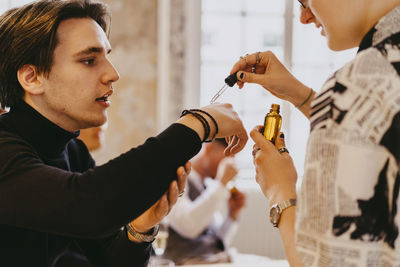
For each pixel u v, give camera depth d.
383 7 0.72
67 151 1.05
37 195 0.71
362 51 0.67
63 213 0.69
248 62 1.10
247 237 3.60
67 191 0.70
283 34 4.04
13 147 0.78
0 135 0.83
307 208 0.67
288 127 4.07
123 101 3.59
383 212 0.63
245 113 4.05
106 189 0.69
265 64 1.10
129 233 0.98
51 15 0.81
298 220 0.69
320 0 0.75
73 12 0.84
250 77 1.05
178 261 2.37
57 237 0.98
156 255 1.99
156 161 0.72
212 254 2.44
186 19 3.60
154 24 3.58
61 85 0.83
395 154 0.62
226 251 2.50
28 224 0.72
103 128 1.90
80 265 1.28
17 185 0.73
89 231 0.70
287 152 0.90
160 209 0.87
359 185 0.63
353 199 0.63
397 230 0.62
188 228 2.39
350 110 0.64
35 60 0.82
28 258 0.88
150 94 3.62
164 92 3.64
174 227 2.42
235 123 0.84
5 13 0.85
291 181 0.85
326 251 0.65
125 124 3.60
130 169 0.71
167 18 3.57
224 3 3.96
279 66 1.10
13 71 0.85
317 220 0.66
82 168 1.12
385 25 0.67
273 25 4.04
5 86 0.87
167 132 0.76
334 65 4.14
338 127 0.65
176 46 3.61
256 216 3.61
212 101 1.02
